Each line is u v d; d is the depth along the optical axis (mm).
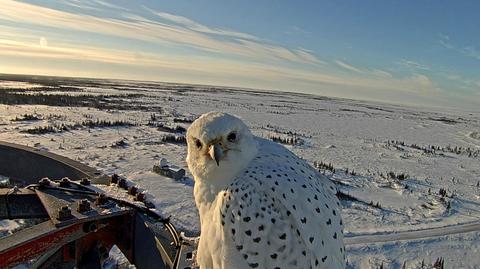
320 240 320
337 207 367
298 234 312
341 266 340
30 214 561
